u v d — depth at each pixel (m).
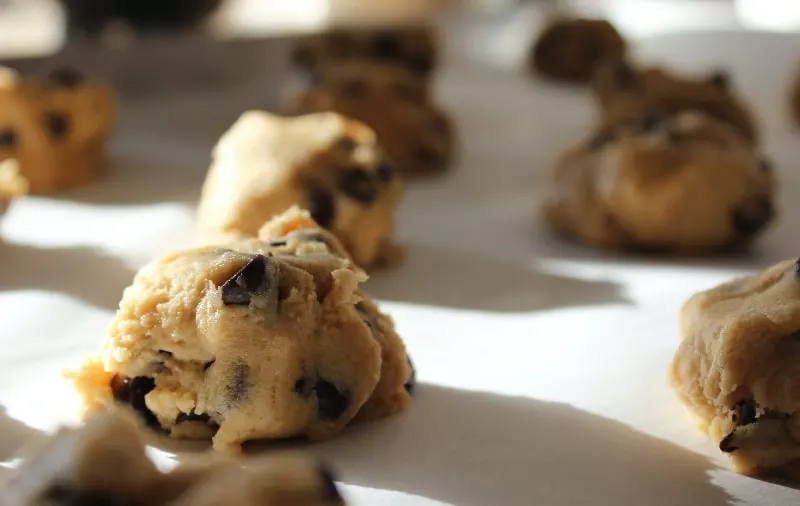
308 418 0.27
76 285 0.33
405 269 0.35
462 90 0.57
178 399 0.27
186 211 0.38
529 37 0.66
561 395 0.28
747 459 0.26
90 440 0.23
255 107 0.53
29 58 0.50
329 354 0.27
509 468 0.26
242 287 0.26
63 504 0.23
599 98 0.45
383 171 0.35
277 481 0.23
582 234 0.37
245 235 0.34
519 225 0.38
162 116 0.51
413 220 0.38
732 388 0.27
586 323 0.31
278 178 0.34
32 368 0.29
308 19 0.71
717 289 0.28
